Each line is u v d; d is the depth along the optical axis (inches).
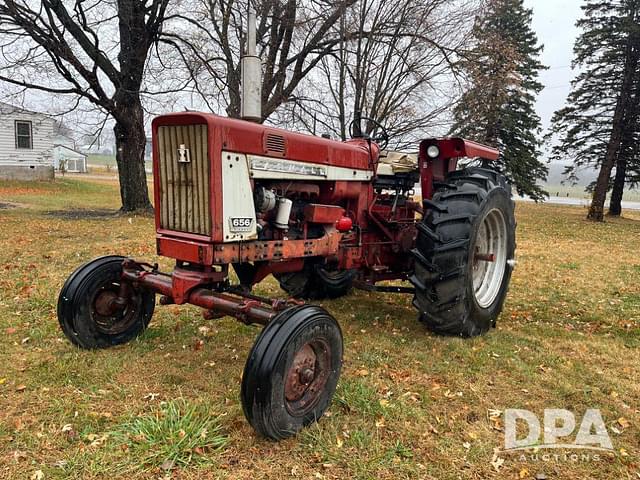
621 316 200.5
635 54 753.6
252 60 124.8
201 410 104.6
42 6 411.2
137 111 494.6
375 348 148.9
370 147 160.1
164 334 152.2
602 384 130.2
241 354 139.4
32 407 106.3
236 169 111.4
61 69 427.8
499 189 162.2
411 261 177.9
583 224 694.5
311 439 97.3
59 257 275.3
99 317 139.0
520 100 860.0
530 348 156.3
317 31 467.8
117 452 90.4
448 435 102.7
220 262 111.1
